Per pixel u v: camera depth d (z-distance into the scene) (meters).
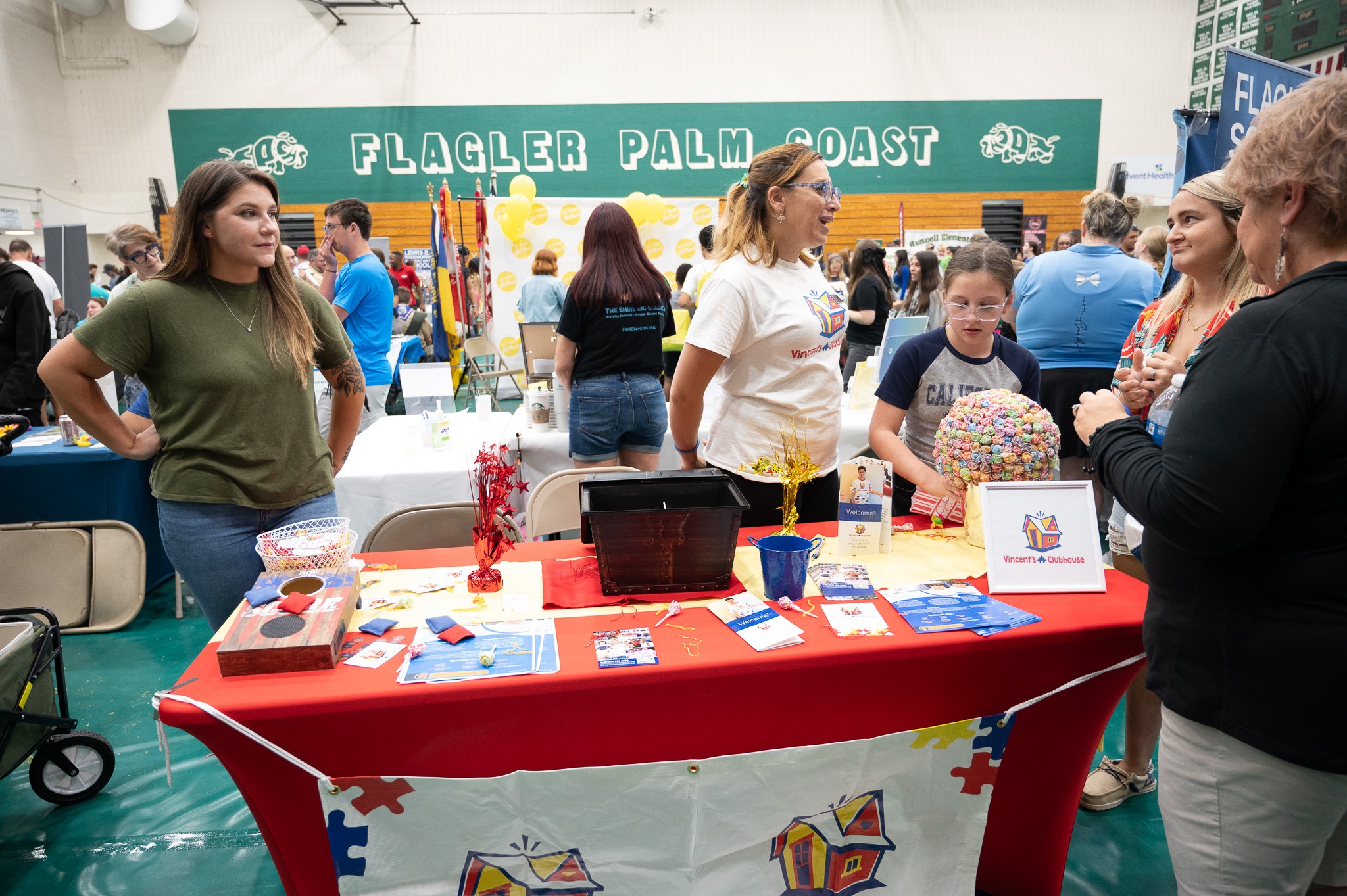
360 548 2.72
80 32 10.94
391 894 1.26
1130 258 3.04
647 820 1.27
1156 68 11.81
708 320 1.81
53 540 3.06
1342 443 0.88
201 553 1.67
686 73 11.62
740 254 1.86
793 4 11.52
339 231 3.67
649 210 6.83
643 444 2.99
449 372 3.25
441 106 11.49
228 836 1.89
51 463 3.10
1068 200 12.14
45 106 10.60
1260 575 0.95
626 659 1.24
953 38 11.68
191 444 1.63
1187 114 2.89
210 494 1.65
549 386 3.24
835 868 1.37
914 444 2.01
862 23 11.60
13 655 1.86
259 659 1.22
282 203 11.59
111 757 2.04
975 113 11.88
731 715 1.30
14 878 1.76
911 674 1.34
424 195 11.68
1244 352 0.91
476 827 1.24
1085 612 1.41
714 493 1.56
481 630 1.35
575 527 2.21
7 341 3.48
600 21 11.44
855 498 1.67
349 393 2.00
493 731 1.24
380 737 1.21
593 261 2.79
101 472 3.16
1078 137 11.98
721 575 1.49
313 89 11.33
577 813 1.25
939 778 1.38
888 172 11.99
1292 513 0.92
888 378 1.98
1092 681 1.42
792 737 1.35
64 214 10.92
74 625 3.02
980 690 1.38
